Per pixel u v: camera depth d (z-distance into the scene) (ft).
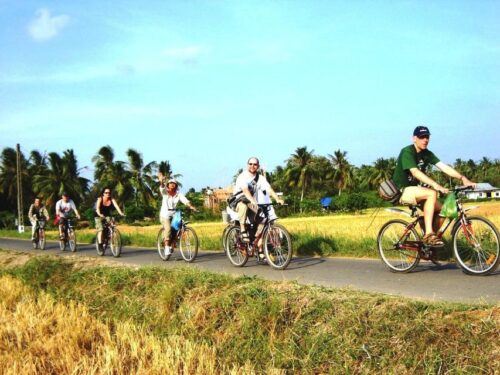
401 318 15.23
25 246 69.72
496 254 23.97
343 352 15.08
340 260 34.78
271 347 16.66
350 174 317.63
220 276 22.90
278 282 20.99
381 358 14.26
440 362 13.26
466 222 24.79
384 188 26.91
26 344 19.51
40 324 21.09
